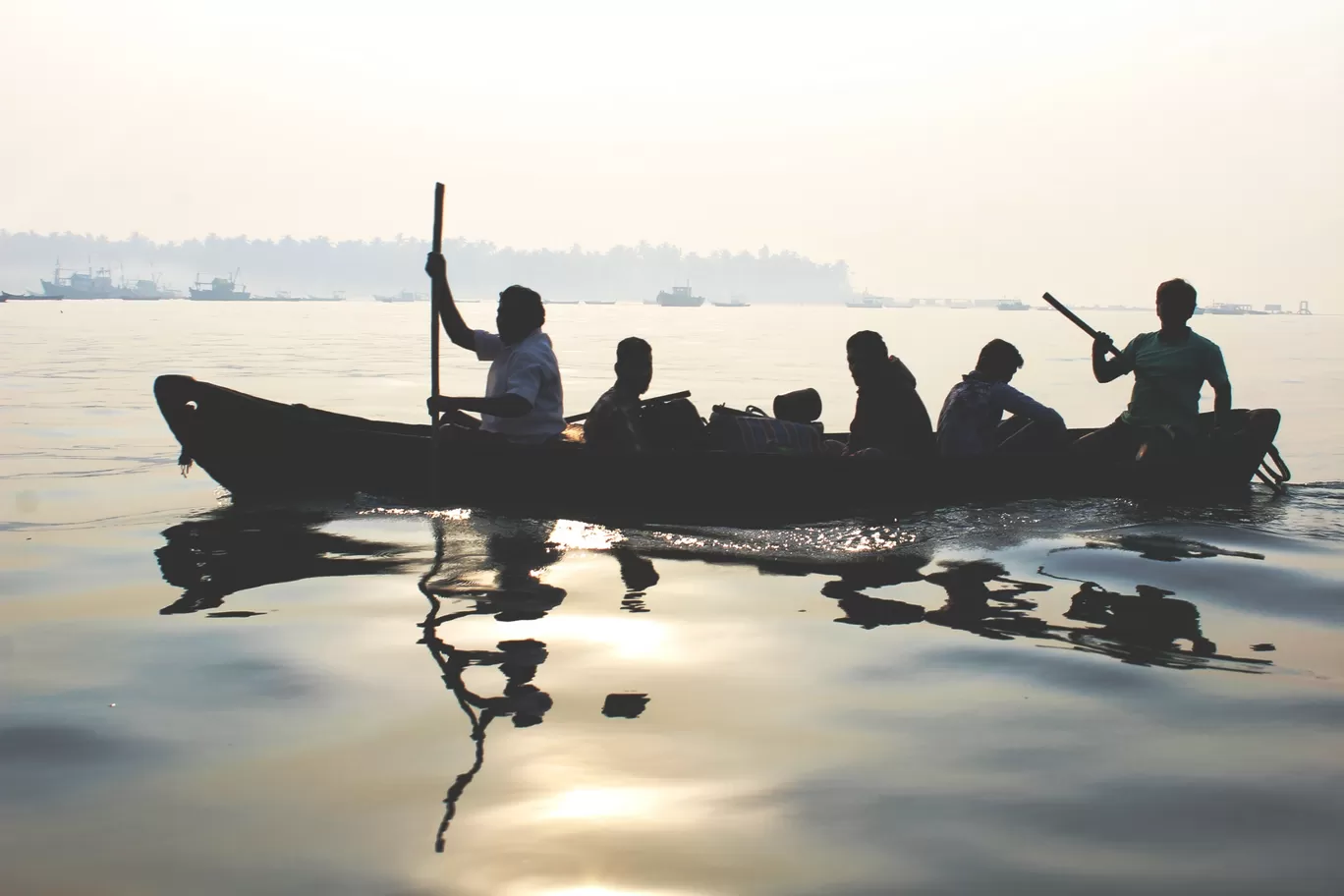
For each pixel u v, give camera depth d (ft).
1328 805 8.43
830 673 11.56
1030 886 7.27
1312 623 13.46
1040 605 14.26
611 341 128.67
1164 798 8.57
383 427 22.97
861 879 7.36
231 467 21.74
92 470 26.73
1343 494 23.03
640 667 11.71
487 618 13.56
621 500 20.21
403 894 7.16
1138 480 21.94
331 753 9.39
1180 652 12.28
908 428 21.79
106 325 160.25
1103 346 23.84
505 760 9.23
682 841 7.89
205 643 12.51
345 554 17.19
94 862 7.55
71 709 10.39
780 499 20.07
